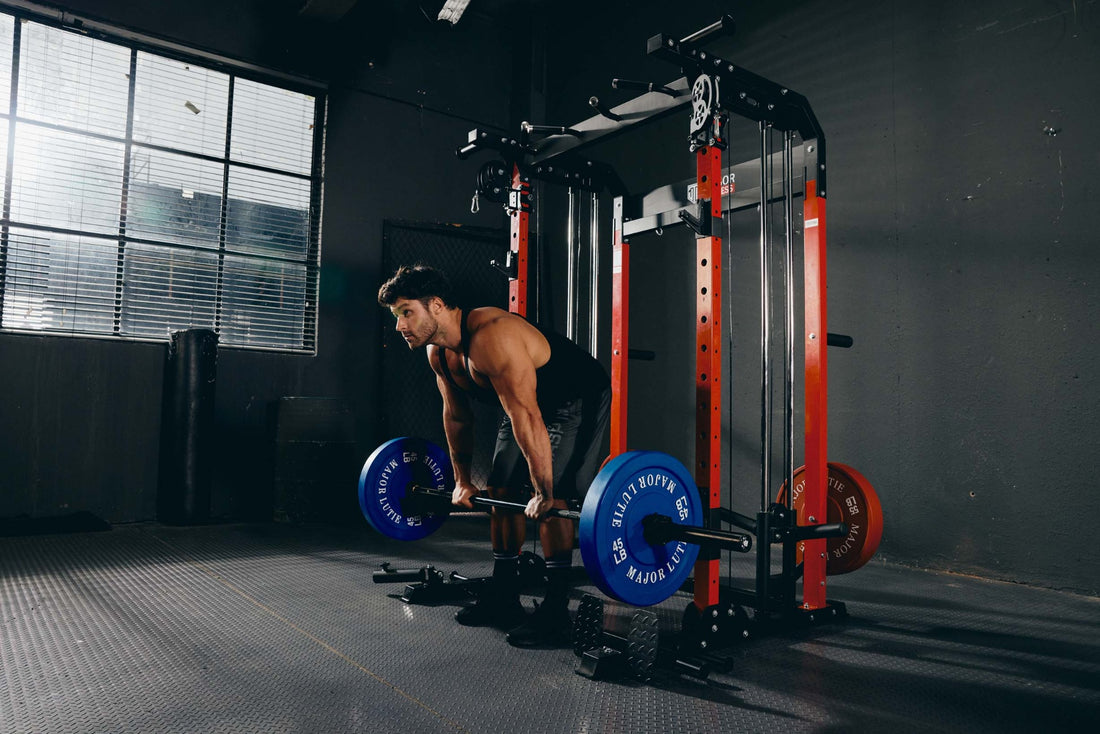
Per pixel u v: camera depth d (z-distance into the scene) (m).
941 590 2.53
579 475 2.01
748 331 3.58
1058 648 1.88
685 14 3.96
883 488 3.01
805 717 1.43
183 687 1.54
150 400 3.75
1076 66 2.55
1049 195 2.59
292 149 4.20
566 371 1.98
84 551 2.99
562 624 1.92
